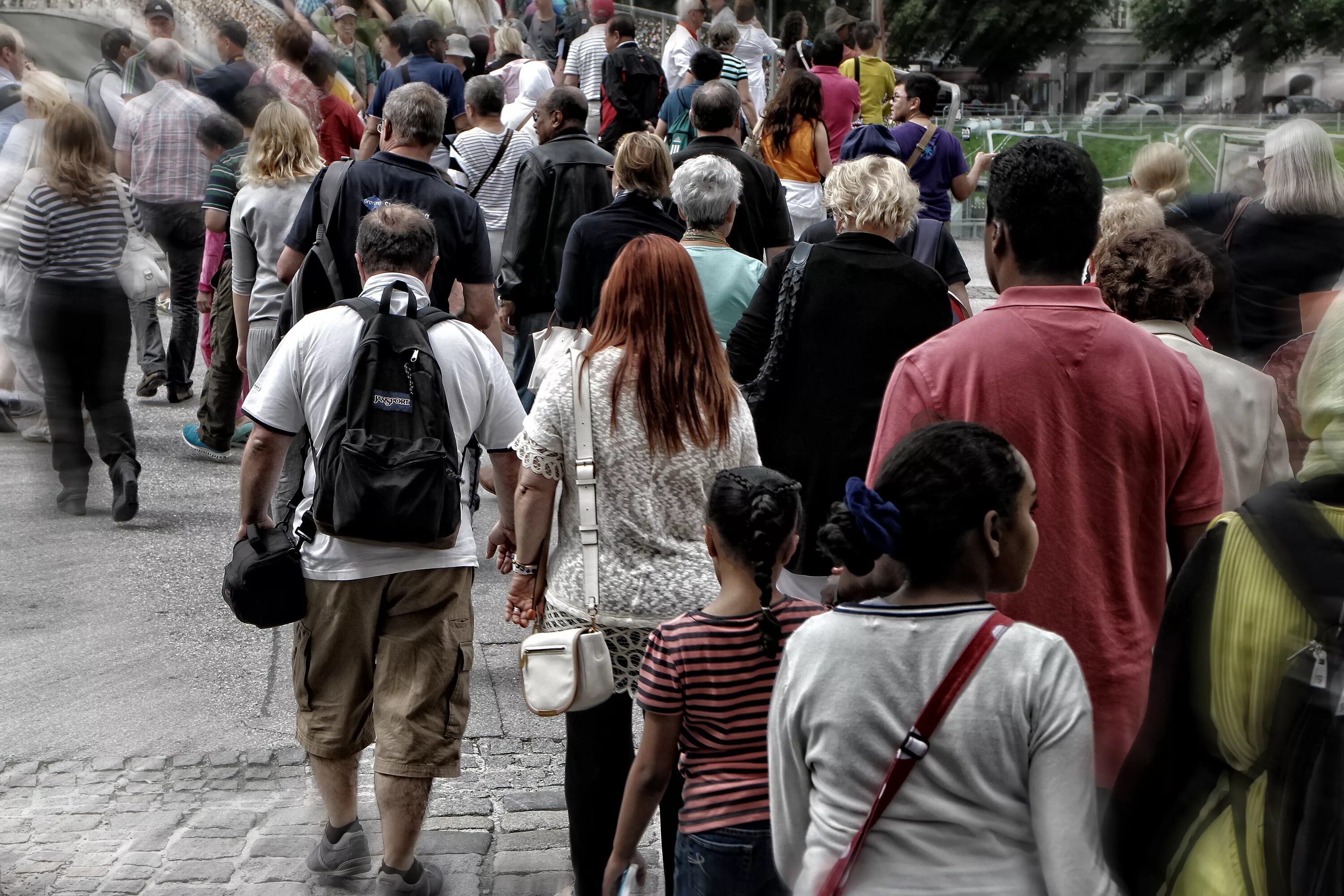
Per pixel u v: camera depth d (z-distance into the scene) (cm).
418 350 544
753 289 706
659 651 434
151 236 1303
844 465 588
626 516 502
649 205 814
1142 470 416
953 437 332
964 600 329
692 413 500
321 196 811
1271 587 329
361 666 572
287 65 1353
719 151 892
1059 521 412
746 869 427
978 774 313
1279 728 327
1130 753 362
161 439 1274
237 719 759
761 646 429
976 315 429
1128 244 533
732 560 433
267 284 1001
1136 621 421
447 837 633
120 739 727
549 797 674
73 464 1048
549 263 1012
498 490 587
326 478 537
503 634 868
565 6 2364
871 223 599
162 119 1237
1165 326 521
